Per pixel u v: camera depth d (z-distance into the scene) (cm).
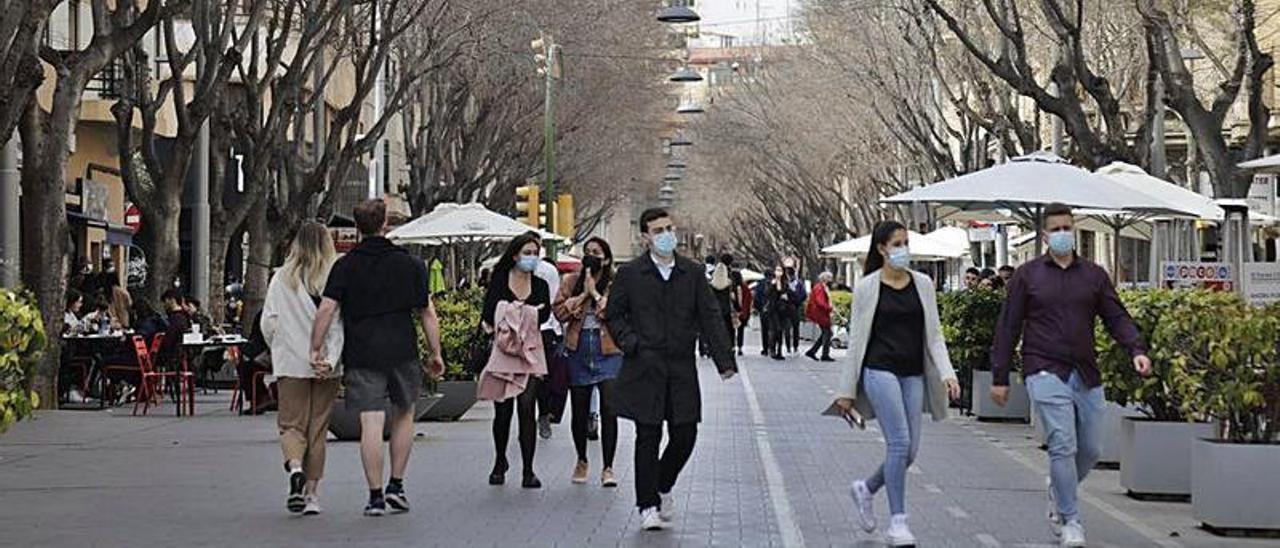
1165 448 1591
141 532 1371
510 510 1511
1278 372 1403
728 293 4222
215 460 1967
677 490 1692
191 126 3075
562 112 6119
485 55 5009
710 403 2981
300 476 1474
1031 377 1297
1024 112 5647
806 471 1877
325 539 1333
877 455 2058
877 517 1495
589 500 1583
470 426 2455
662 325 1380
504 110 5753
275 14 3497
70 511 1503
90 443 2195
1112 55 3850
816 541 1352
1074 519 1298
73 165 4184
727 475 1833
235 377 3347
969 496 1667
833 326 5834
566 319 1705
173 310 2930
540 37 4853
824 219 8631
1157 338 1470
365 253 1453
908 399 1306
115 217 4594
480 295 2717
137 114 4194
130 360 2773
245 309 3588
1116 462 1881
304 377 1459
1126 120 4169
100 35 2658
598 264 1711
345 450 2053
